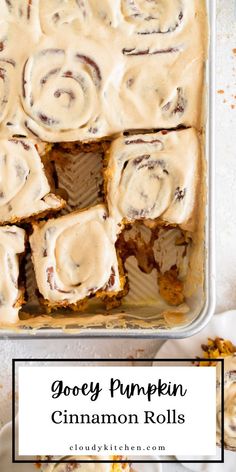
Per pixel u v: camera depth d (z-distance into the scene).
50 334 0.65
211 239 0.65
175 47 0.65
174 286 0.71
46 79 0.65
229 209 0.76
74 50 0.65
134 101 0.65
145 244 0.72
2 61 0.65
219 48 0.76
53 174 0.71
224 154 0.76
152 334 0.65
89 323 0.66
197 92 0.65
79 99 0.65
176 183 0.65
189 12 0.65
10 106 0.65
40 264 0.65
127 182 0.65
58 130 0.66
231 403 0.72
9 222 0.66
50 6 0.65
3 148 0.65
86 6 0.65
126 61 0.65
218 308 0.76
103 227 0.65
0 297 0.65
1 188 0.65
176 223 0.66
